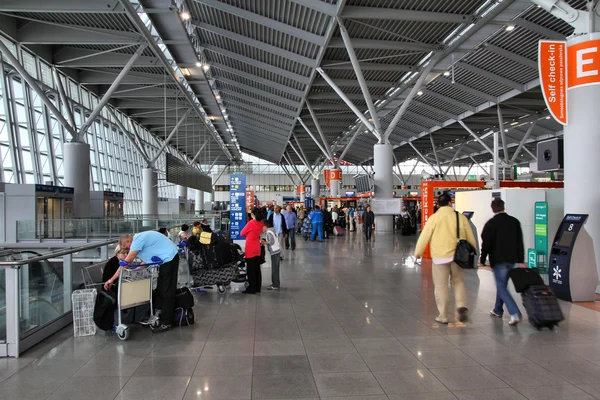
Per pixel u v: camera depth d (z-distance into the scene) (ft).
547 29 59.26
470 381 13.00
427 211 45.88
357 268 37.65
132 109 130.62
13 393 12.30
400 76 81.87
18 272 15.51
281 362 14.71
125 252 19.79
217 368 14.19
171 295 18.93
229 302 24.40
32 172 74.84
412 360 14.82
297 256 46.93
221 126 153.17
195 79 88.28
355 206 113.80
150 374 13.69
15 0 50.14
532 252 32.81
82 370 14.07
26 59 75.72
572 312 21.15
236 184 52.65
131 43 65.21
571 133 25.85
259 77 84.23
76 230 63.93
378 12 51.13
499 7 49.80
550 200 34.17
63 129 87.92
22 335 15.88
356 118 121.60
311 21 55.93
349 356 15.28
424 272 35.17
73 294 18.03
